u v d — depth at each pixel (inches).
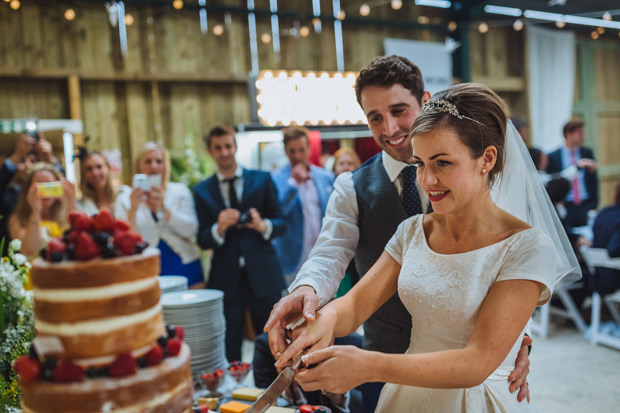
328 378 41.2
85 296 35.6
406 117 66.9
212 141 132.9
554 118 316.5
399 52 272.7
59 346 36.0
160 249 130.5
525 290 44.9
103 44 219.8
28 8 206.7
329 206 75.2
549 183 176.4
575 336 178.1
